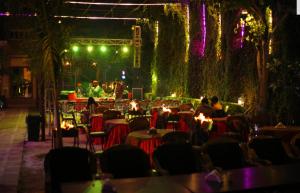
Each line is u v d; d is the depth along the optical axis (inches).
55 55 352.2
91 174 229.9
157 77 856.9
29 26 364.5
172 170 239.9
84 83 990.4
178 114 500.1
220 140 257.0
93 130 497.7
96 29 1058.7
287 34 444.5
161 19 829.2
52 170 225.6
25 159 407.5
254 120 412.5
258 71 463.5
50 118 540.4
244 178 195.2
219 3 495.8
